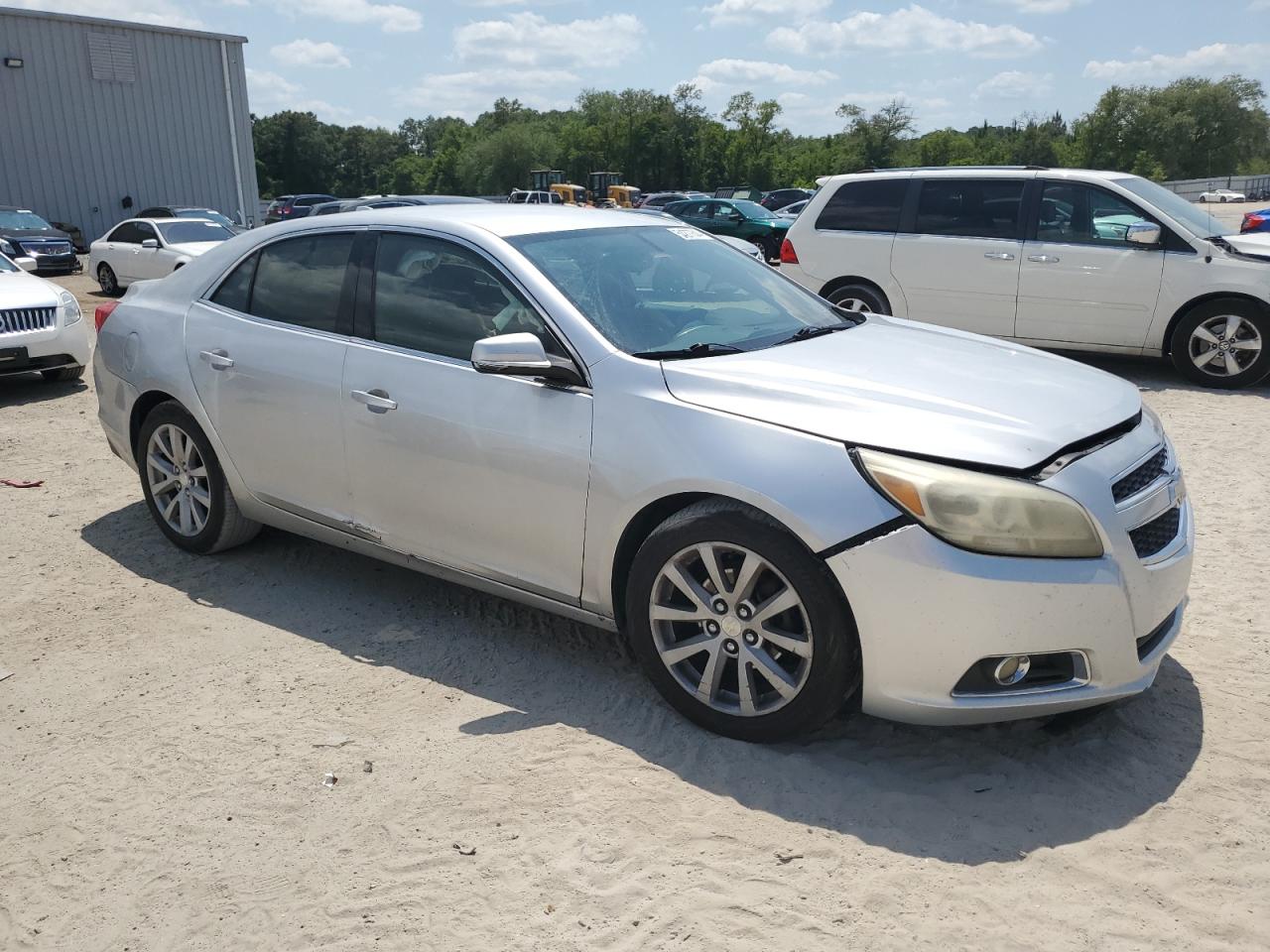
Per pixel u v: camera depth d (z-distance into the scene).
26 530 5.35
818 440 3.01
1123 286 8.86
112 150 31.09
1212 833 2.79
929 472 2.86
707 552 3.15
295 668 3.84
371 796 3.03
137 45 30.98
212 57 32.56
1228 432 7.21
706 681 3.25
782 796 2.97
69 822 2.96
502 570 3.70
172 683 3.74
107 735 3.40
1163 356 9.06
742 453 3.06
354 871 2.71
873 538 2.87
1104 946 2.39
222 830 2.90
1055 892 2.57
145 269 17.80
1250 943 2.39
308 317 4.24
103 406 5.13
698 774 3.09
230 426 4.45
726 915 2.50
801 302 4.29
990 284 9.38
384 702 3.58
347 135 182.50
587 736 3.32
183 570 4.78
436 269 3.90
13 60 29.00
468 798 3.00
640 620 3.33
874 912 2.51
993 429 2.98
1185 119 94.19
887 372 3.39
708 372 3.31
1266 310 8.42
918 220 9.72
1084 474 2.94
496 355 3.33
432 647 3.99
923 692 2.92
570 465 3.39
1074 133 101.06
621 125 108.56
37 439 7.27
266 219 44.34
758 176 100.62
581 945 2.42
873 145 98.06
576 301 3.59
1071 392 3.36
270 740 3.35
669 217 4.62
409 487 3.86
